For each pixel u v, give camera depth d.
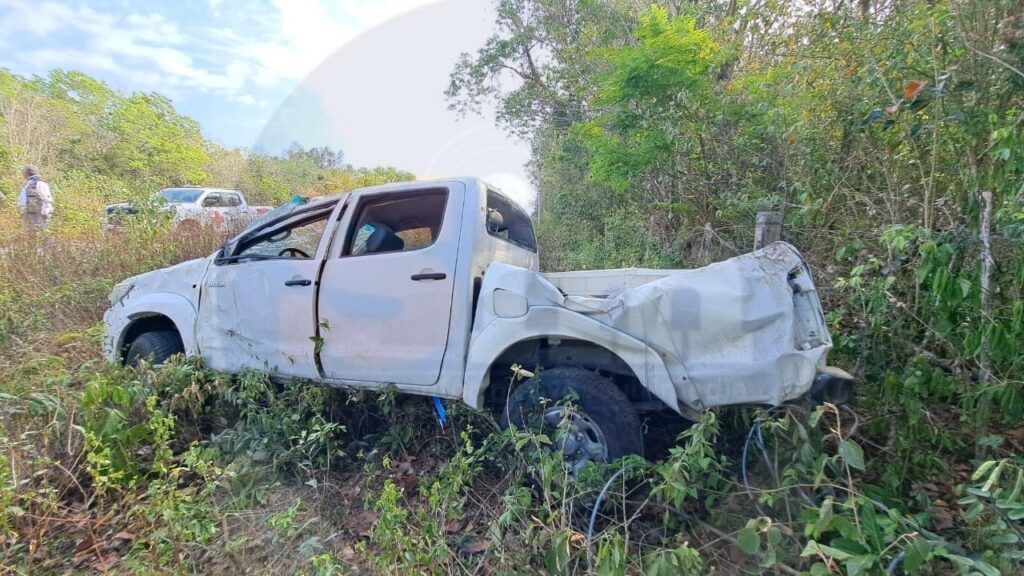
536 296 2.71
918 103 2.88
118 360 3.51
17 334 4.65
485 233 3.08
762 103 4.66
